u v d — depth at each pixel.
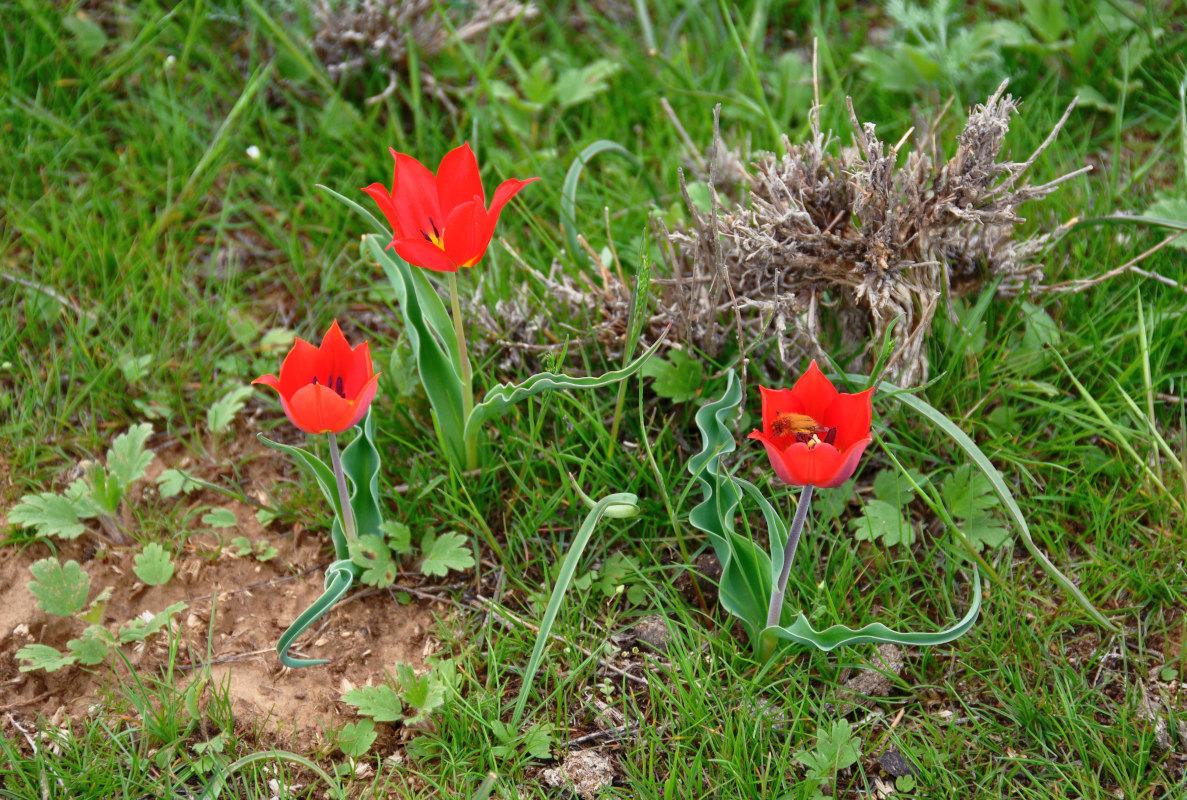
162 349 3.08
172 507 2.79
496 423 2.79
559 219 3.39
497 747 2.17
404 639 2.48
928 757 2.16
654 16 4.25
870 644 2.38
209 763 2.19
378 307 3.30
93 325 3.10
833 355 2.84
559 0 4.30
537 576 2.61
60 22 3.83
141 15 3.95
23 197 3.42
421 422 2.88
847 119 3.60
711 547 2.59
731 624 2.46
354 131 3.73
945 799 2.11
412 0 3.83
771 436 1.93
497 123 3.81
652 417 2.77
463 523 2.61
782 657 2.34
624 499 2.23
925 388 2.71
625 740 2.25
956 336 2.77
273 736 2.28
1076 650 2.39
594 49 4.11
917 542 2.62
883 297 2.50
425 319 2.57
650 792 2.11
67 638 2.47
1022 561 2.56
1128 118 3.67
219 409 2.91
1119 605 2.48
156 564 2.53
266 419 3.04
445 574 2.48
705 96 3.57
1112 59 3.71
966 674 2.33
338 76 3.90
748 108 3.46
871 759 2.21
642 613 2.45
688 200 2.58
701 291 2.71
